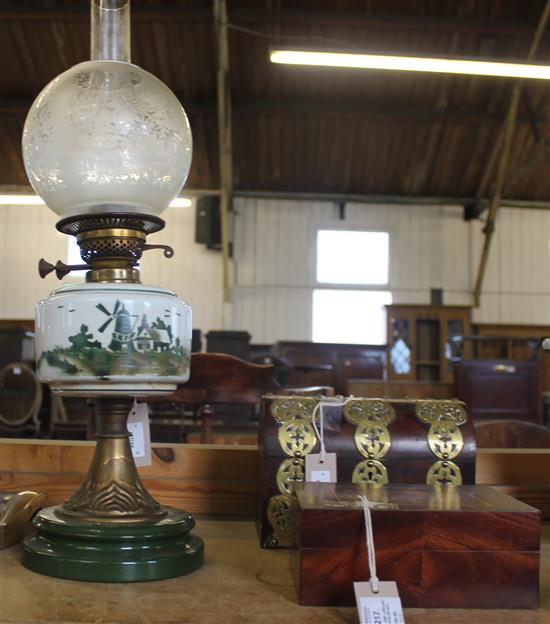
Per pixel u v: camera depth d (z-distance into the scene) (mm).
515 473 1322
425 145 10602
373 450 1052
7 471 1250
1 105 9586
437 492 921
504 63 6172
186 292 11141
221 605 777
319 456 1043
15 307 10953
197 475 1269
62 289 907
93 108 917
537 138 9703
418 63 6223
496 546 802
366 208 11438
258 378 1811
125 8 1047
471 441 1072
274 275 11281
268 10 8953
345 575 785
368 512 790
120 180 921
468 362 7340
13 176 10492
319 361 10281
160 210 1000
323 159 10766
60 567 860
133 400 993
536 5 9008
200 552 932
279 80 9727
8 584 835
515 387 7395
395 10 9102
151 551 873
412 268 11461
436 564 798
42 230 11055
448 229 11508
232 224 11219
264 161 10711
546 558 1017
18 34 9086
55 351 880
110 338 870
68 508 936
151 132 934
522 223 11578
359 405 1094
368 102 10070
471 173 11047
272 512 1034
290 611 763
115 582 848
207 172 10711
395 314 10461
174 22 8938
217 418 5559
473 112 10102
